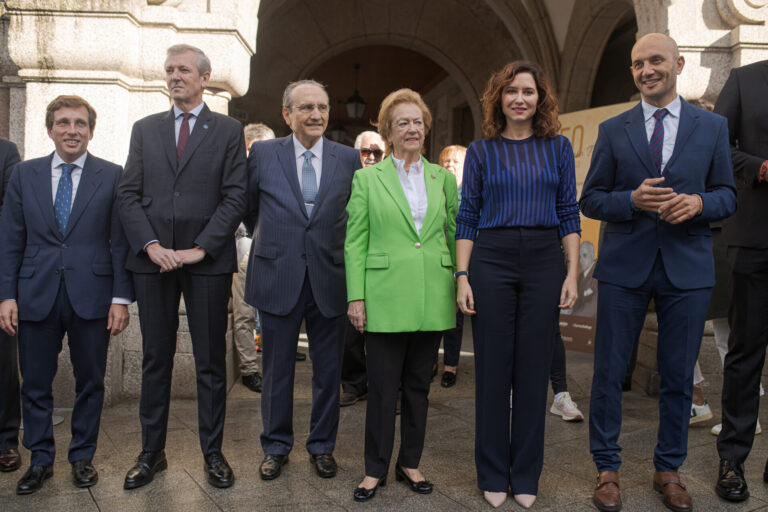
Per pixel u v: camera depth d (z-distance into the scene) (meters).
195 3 4.43
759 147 2.88
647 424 3.81
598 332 2.83
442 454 3.32
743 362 2.82
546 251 2.68
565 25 8.37
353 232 2.84
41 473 2.85
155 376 2.96
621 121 2.86
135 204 2.89
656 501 2.70
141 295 2.94
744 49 4.46
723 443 2.83
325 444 3.08
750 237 2.84
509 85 2.69
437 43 10.59
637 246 2.74
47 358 2.93
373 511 2.60
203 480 2.92
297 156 3.11
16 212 2.97
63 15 4.12
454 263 2.91
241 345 4.68
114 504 2.66
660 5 4.65
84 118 2.96
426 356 2.85
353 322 2.80
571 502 2.71
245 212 3.01
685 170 2.69
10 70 4.70
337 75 14.38
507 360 2.71
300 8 10.05
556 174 2.70
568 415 3.89
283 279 3.00
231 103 9.84
